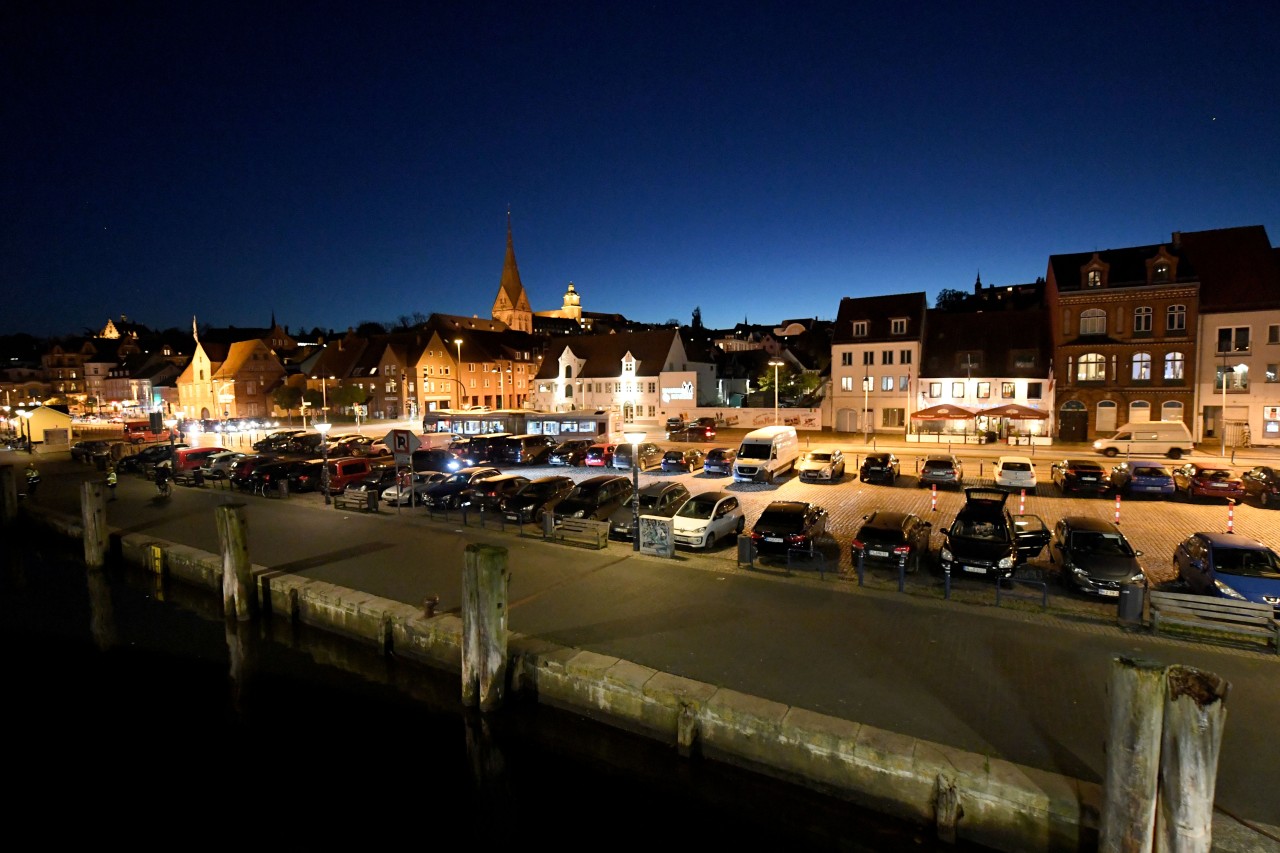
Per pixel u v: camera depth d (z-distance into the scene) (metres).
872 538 19.06
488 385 93.19
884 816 9.99
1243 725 10.48
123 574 24.75
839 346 58.97
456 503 28.61
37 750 13.82
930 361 55.81
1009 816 9.16
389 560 21.08
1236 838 8.12
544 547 21.78
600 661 13.10
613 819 11.12
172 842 11.10
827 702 11.43
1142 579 15.85
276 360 97.94
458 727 13.87
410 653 16.00
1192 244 48.47
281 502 31.41
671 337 75.19
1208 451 41.81
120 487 37.84
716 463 36.16
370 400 88.88
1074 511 26.94
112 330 165.12
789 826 10.61
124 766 13.26
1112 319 47.66
